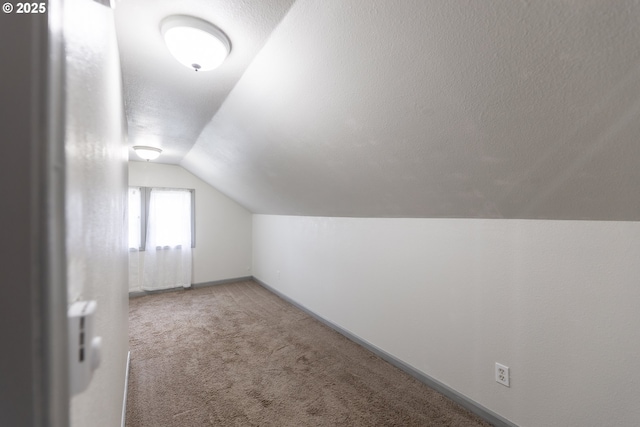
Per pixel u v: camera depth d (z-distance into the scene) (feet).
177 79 4.78
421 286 6.80
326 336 9.23
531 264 4.83
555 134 3.10
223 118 6.39
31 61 0.84
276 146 6.52
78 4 1.22
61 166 0.92
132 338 8.97
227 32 3.45
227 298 13.19
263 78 4.40
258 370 7.24
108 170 2.36
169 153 11.14
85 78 1.35
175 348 8.38
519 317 4.99
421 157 4.54
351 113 4.25
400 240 7.34
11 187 0.82
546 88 2.69
